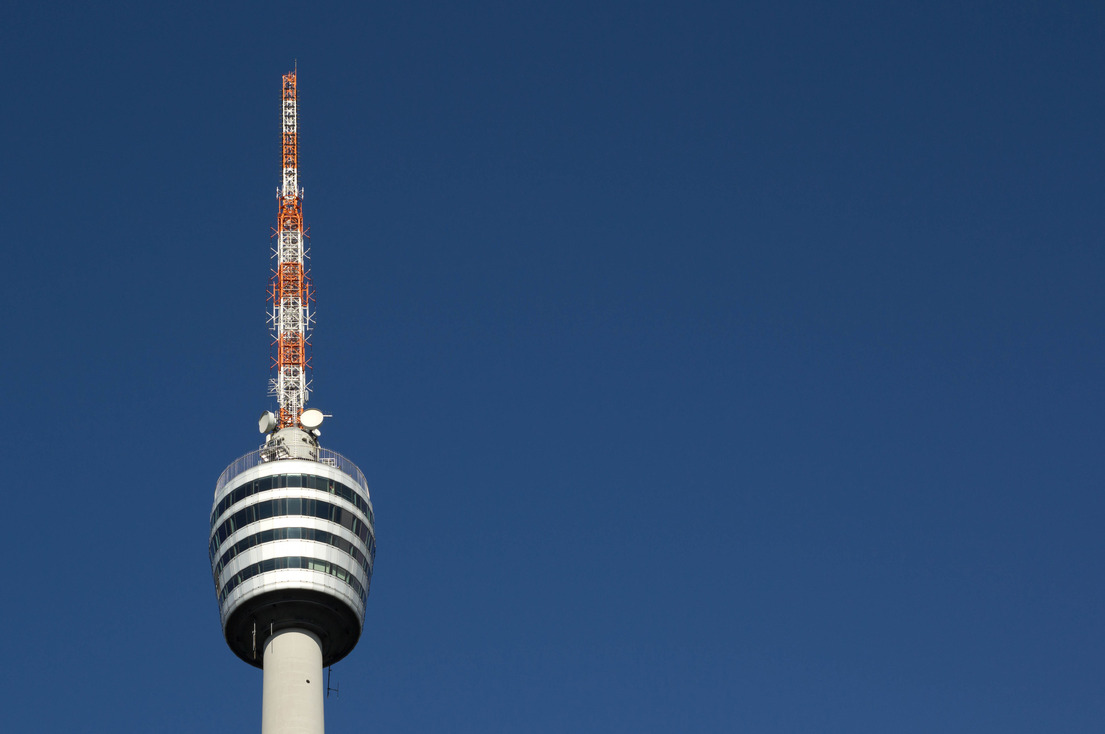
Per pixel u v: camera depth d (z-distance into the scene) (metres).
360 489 166.38
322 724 153.25
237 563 159.62
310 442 169.38
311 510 161.25
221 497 164.50
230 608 158.62
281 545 158.88
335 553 160.38
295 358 176.00
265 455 166.88
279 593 156.75
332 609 158.50
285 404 173.00
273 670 154.75
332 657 161.00
